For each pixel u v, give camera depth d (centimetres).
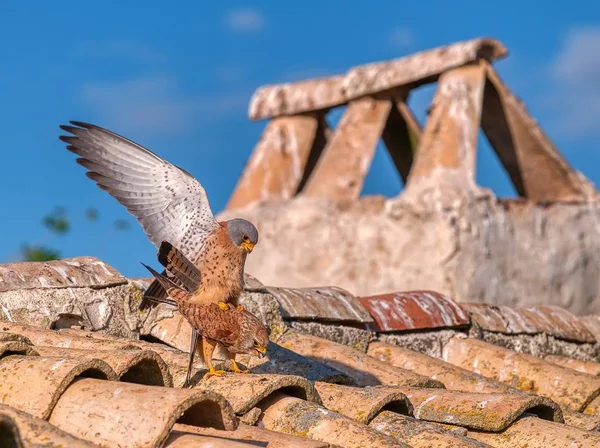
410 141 2558
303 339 1044
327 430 734
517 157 2391
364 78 2384
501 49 2281
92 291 965
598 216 2392
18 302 913
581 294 2347
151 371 746
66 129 813
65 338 856
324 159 2386
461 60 2245
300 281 2325
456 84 2252
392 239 2203
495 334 1284
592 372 1238
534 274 2261
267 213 2412
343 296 1177
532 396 836
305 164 2552
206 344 811
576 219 2353
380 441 717
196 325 795
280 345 1036
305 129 2562
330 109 2552
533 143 2339
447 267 2123
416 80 2338
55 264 973
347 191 2327
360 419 785
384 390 835
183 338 978
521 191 2459
